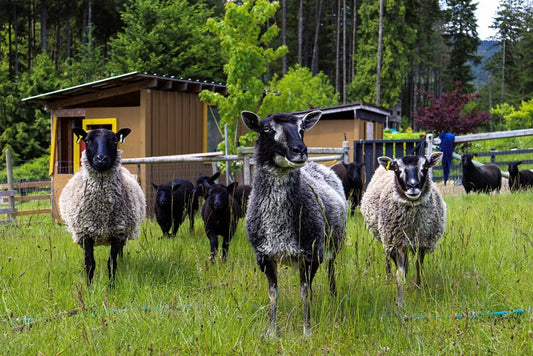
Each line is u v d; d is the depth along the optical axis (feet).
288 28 198.29
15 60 147.33
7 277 19.95
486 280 18.35
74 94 49.85
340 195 20.24
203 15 110.22
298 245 15.48
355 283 16.60
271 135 15.34
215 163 45.42
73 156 54.70
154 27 103.50
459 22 208.95
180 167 49.14
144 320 15.14
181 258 23.12
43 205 52.34
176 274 20.01
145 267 21.83
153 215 45.03
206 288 17.79
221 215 25.93
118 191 20.75
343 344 13.74
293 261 16.07
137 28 102.68
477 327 14.51
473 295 17.34
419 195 17.95
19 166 94.58
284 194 15.31
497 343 13.39
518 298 17.02
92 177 20.31
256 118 15.74
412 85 209.77
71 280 20.26
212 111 53.47
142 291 18.79
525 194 43.01
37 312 17.04
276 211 15.35
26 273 20.56
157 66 100.17
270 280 16.02
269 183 15.43
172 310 15.38
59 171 54.08
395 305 16.74
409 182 17.83
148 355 13.15
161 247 25.13
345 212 19.88
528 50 212.43
